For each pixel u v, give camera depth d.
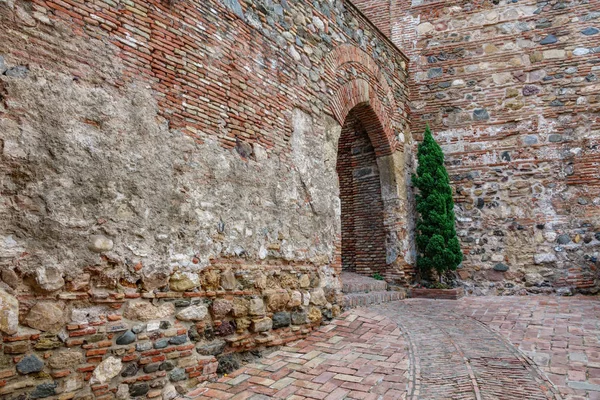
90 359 3.43
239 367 4.62
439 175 9.67
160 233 4.02
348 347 5.19
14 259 3.09
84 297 3.45
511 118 9.81
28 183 3.20
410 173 10.20
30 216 3.19
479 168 9.91
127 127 3.84
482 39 10.29
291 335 5.45
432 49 10.65
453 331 5.85
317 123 6.55
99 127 3.64
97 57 3.70
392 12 11.16
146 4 4.14
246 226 4.96
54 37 3.44
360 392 3.93
